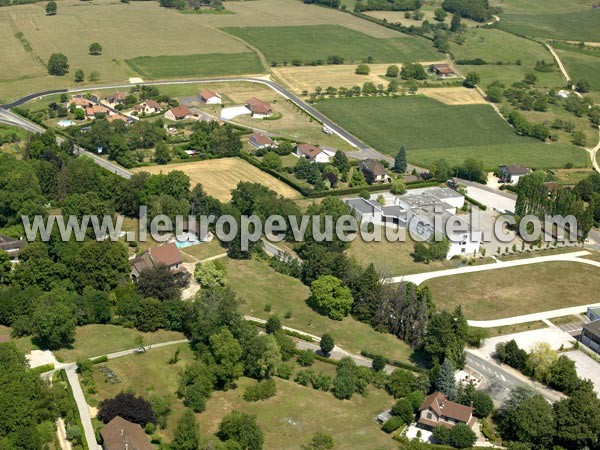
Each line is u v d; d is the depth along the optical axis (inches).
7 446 7544.3
